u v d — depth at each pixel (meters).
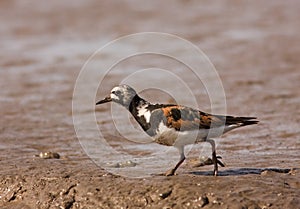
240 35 30.09
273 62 24.66
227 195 10.45
